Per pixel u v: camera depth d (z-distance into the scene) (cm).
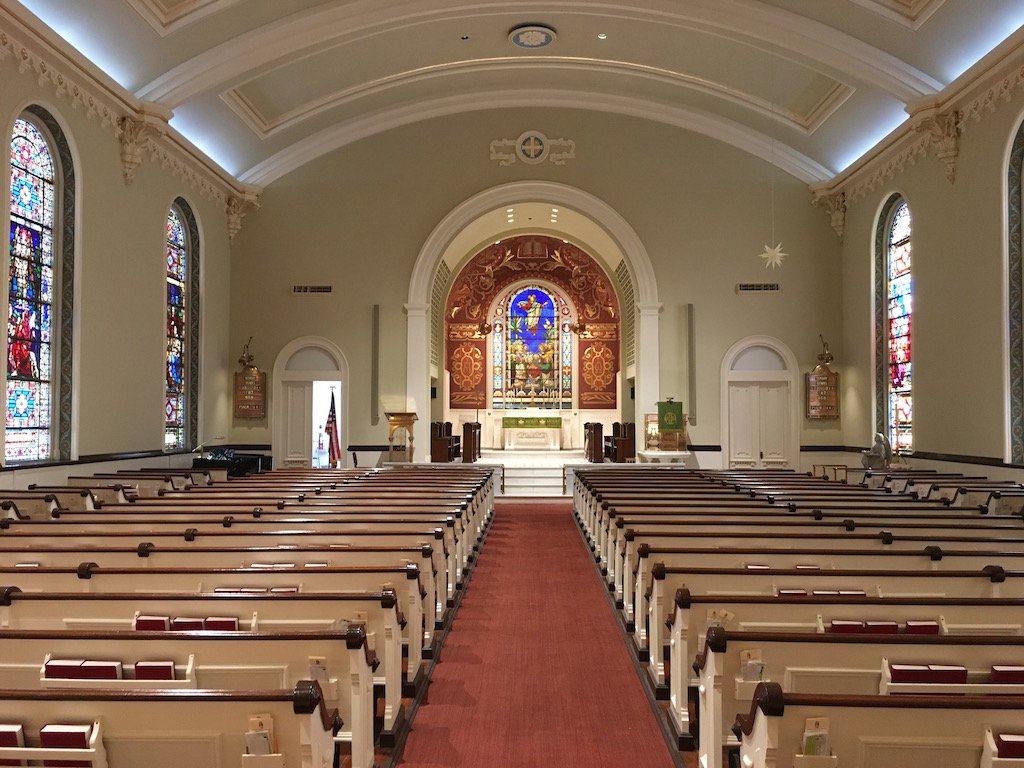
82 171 1154
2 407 978
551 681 566
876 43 1231
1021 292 1102
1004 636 360
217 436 1670
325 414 1756
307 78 1517
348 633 371
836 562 548
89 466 1170
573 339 2309
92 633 367
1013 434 1104
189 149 1448
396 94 1681
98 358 1202
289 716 290
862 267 1600
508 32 1470
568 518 1362
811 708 284
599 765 436
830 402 1694
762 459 1709
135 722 292
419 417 1730
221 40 1273
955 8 1092
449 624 707
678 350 1731
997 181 1124
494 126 1759
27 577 502
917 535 625
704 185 1742
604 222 1748
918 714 284
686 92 1653
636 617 627
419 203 1758
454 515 771
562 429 2278
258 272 1752
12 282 1042
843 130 1538
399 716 471
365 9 1293
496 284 2316
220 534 622
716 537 621
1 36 961
